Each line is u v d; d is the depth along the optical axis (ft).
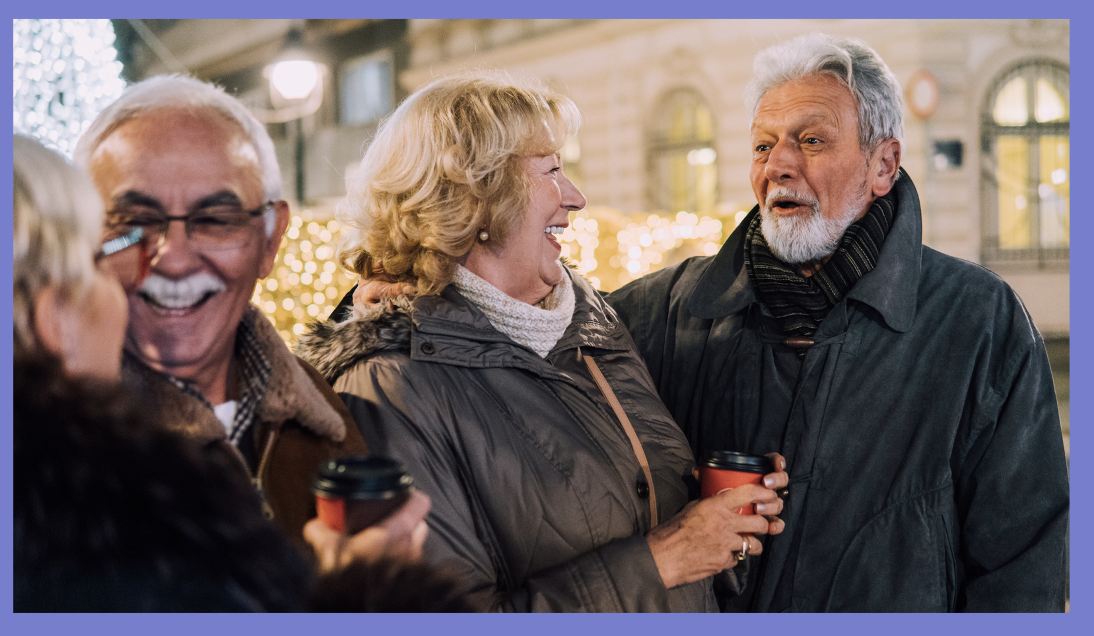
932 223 25.58
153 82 3.68
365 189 4.89
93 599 2.38
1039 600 4.90
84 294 2.86
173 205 3.51
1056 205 25.86
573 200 5.10
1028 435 5.02
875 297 5.13
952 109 25.20
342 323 4.74
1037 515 4.98
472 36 27.71
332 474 3.20
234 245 3.61
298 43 26.68
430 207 4.59
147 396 3.27
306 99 20.10
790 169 5.22
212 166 3.56
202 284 3.54
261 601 2.63
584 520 4.48
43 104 9.55
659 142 27.53
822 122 5.16
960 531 5.19
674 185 27.58
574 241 13.51
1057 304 25.40
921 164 25.29
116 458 2.44
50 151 2.89
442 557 4.17
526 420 4.53
